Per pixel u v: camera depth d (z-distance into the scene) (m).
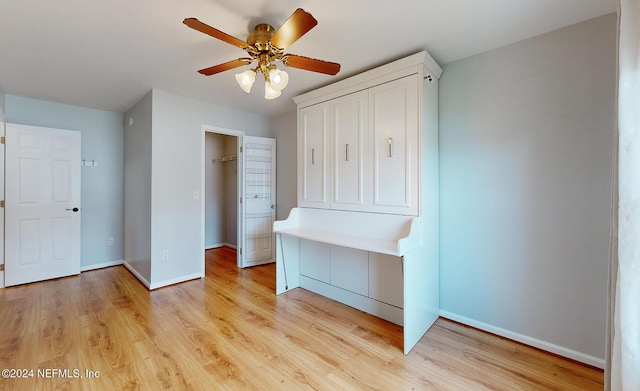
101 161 4.09
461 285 2.45
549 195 2.03
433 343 2.17
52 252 3.59
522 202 2.14
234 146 5.50
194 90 3.24
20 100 3.45
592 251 1.88
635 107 1.08
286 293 3.19
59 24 1.93
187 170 3.52
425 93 2.30
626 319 1.08
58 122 3.72
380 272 2.61
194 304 2.85
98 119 4.05
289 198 4.21
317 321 2.52
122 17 1.85
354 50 2.28
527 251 2.12
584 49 1.89
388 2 1.69
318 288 3.17
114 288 3.28
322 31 2.01
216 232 5.54
